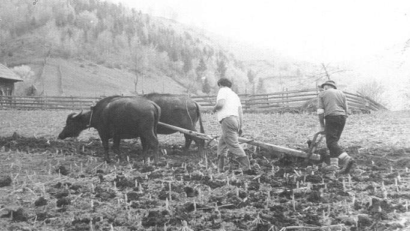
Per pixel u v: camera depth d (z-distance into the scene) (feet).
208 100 94.02
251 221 17.85
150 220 17.92
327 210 19.15
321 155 29.12
